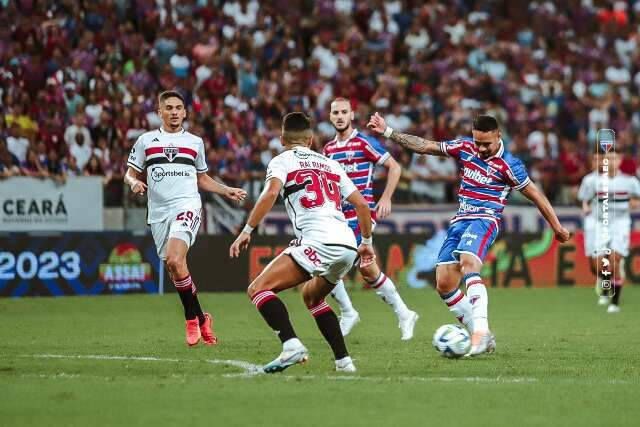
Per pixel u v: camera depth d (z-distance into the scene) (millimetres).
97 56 70812
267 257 65875
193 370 29797
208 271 64250
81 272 60531
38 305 54312
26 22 68438
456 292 34906
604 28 104125
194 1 82188
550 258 72125
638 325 46281
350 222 40281
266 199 28125
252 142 70375
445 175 74562
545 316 50750
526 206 74000
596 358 33344
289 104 76875
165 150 36531
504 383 27281
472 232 33875
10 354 33812
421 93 83062
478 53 91312
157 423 21891
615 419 22719
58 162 62969
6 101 63312
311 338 39625
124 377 28078
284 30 83625
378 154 40906
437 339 32750
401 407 23781
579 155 82875
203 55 76875
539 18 101438
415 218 71000
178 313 50625
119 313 50406
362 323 46594
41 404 23844
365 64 84250
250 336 40375
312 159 28859
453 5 98125
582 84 94062
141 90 70500
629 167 69125
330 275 28578
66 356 33156
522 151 79875
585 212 61406
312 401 24359
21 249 59000
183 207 36406
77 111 64375
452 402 24438
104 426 21625
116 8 75312
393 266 68625
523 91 89188
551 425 22062
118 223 63875
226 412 23031
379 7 91375
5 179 59938
